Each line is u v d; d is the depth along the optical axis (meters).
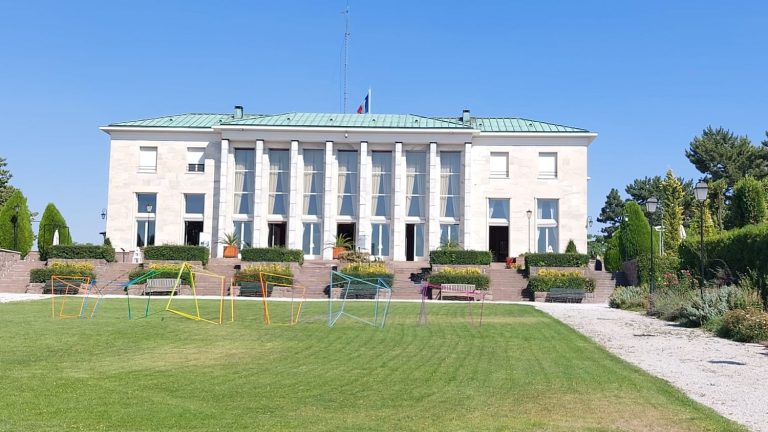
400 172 52.59
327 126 52.62
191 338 17.78
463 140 52.66
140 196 53.91
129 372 12.73
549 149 53.69
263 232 52.25
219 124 52.47
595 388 11.64
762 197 31.47
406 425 9.10
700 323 22.50
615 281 40.91
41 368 12.95
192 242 53.78
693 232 56.44
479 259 43.19
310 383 11.93
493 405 10.31
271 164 53.66
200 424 9.04
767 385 12.23
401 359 14.74
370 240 52.78
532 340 18.36
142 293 38.56
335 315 24.91
